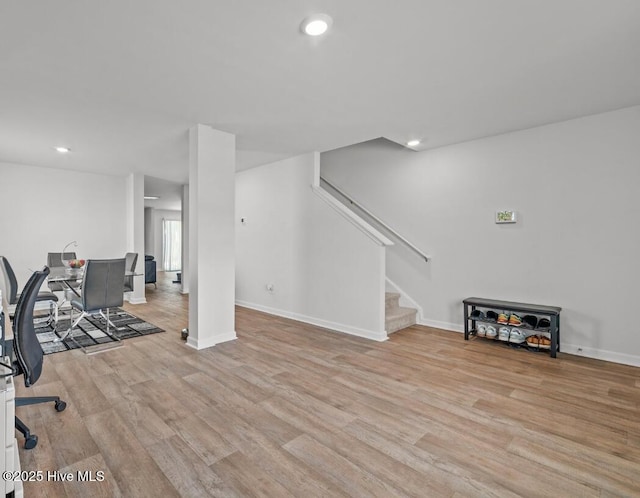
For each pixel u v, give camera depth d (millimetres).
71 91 2742
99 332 4164
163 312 5398
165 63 2320
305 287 4715
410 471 1697
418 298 4605
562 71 2441
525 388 2646
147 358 3275
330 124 3527
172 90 2740
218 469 1702
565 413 2266
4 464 1322
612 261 3236
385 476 1660
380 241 3865
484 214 4004
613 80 2586
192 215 3613
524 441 1954
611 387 2666
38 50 2148
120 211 6391
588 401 2436
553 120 3439
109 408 2307
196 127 3531
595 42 2072
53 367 3041
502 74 2486
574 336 3443
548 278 3586
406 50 2166
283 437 1981
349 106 3068
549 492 1560
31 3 1699
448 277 4320
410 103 3010
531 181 3668
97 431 2029
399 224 4766
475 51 2180
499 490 1571
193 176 3584
